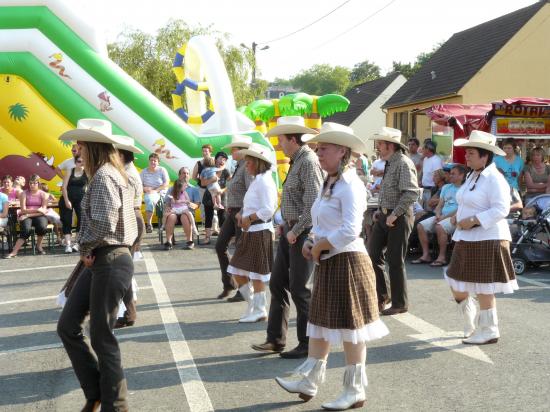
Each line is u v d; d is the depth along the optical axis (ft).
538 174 36.73
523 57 83.76
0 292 26.17
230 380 15.57
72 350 12.86
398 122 106.22
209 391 14.87
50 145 42.68
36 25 42.47
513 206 26.48
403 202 21.06
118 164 12.90
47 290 26.35
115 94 43.39
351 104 154.81
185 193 37.55
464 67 89.20
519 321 20.43
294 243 16.63
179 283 27.37
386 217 21.66
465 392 14.48
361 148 13.21
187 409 13.82
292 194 16.79
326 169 13.42
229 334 19.54
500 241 17.74
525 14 86.07
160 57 92.89
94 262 12.43
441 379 15.35
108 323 12.42
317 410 13.67
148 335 19.53
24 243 37.78
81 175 36.42
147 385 15.29
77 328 12.79
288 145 16.83
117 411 12.51
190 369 16.38
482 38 93.91
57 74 42.55
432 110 45.01
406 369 16.12
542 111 39.93
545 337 18.62
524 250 28.99
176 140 44.52
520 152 43.68
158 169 42.37
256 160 19.94
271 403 14.11
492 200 17.47
